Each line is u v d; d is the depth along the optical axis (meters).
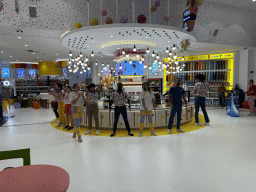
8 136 5.10
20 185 1.17
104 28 5.80
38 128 6.04
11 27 6.58
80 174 2.79
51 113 9.52
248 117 7.53
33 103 11.62
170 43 8.30
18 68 16.81
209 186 2.42
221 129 5.57
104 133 5.25
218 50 10.73
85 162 3.24
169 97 5.16
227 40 9.45
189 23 7.42
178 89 5.21
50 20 6.98
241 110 9.53
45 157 3.49
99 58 14.94
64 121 6.30
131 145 4.15
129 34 6.58
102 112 5.62
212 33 9.01
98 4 7.52
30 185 1.17
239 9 9.58
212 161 3.23
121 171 2.88
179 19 8.55
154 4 7.45
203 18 8.86
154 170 2.91
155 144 4.21
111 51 9.33
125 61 8.73
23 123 6.93
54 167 1.45
